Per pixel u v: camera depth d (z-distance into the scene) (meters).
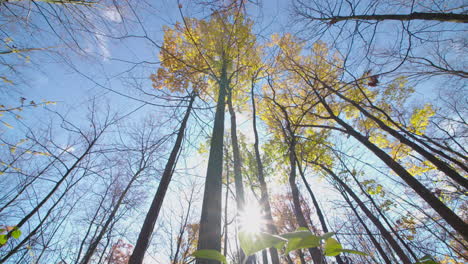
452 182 5.29
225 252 3.81
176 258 6.84
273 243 0.51
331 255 0.52
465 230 2.91
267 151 7.02
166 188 3.55
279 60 5.49
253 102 5.99
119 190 7.56
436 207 3.27
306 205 4.59
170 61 4.57
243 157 7.45
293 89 6.63
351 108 6.12
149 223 3.07
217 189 2.19
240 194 3.56
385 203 3.14
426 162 5.56
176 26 3.15
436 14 2.80
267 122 6.93
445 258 3.04
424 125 5.70
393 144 5.86
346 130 4.61
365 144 4.31
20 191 4.61
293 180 4.92
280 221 5.17
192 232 7.81
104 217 7.24
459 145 5.09
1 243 1.45
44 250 5.05
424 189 3.45
